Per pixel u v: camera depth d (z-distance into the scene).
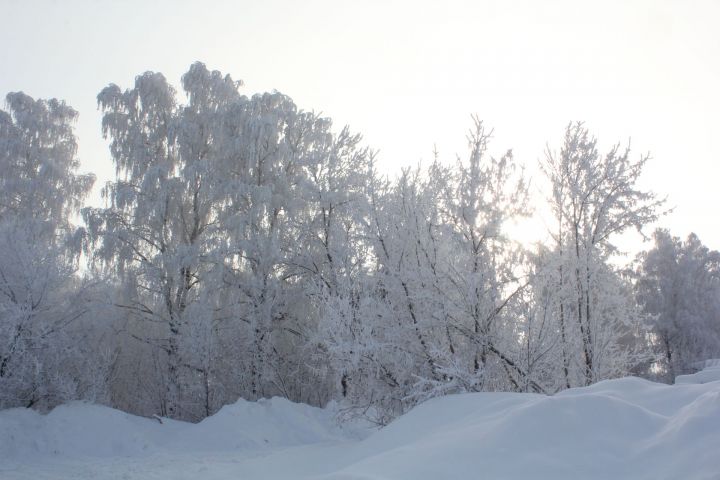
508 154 11.05
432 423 7.39
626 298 11.95
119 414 13.60
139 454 11.90
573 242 11.92
